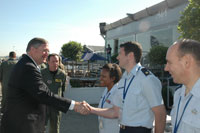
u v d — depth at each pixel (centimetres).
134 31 1708
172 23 1315
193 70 143
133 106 215
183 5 1223
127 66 234
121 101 235
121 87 235
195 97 141
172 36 1316
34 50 260
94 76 1448
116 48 2000
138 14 1619
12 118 239
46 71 447
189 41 147
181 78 149
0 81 651
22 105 241
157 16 1452
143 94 213
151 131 224
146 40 1568
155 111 207
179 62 146
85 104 271
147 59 1228
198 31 683
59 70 462
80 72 1562
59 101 261
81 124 621
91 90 934
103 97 295
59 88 455
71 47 1917
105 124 270
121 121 227
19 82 241
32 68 247
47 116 425
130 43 232
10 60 651
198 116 136
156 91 207
